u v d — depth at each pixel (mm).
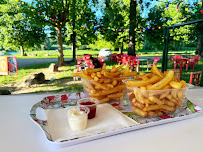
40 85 5562
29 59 10109
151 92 884
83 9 7809
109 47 10484
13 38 7684
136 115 1017
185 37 8992
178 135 808
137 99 965
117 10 8391
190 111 1078
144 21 8492
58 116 980
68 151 676
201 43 8484
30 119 1009
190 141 754
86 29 8070
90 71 1242
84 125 828
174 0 8211
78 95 1430
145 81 914
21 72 7215
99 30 8352
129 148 697
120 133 826
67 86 5379
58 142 688
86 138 741
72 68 8078
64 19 7859
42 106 1163
